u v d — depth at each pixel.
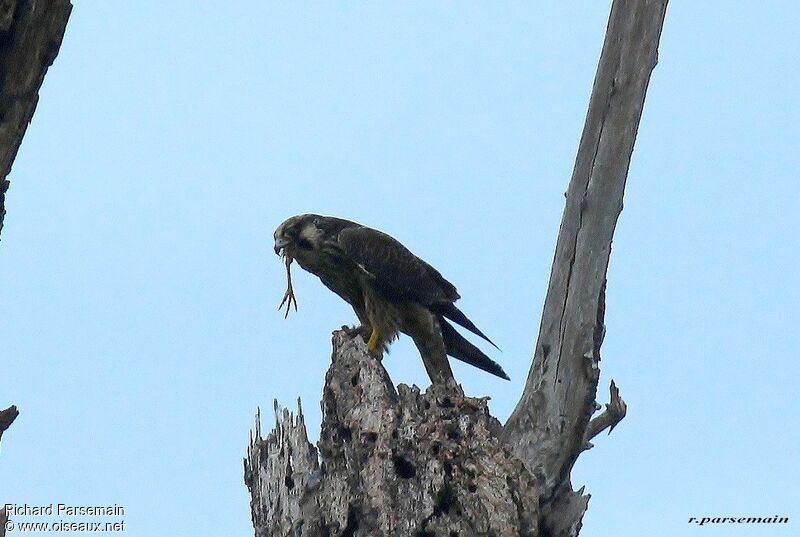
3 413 7.79
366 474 10.93
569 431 11.34
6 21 7.16
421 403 11.27
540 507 11.23
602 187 11.39
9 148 7.33
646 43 11.43
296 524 11.33
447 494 10.76
